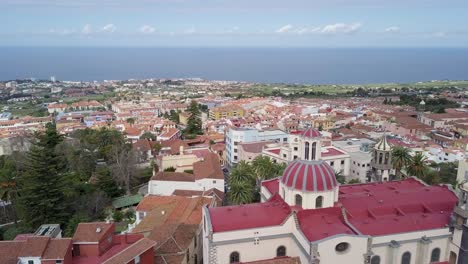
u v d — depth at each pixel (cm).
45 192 8894
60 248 5997
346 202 6319
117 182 11462
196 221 7562
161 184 10619
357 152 13350
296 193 5688
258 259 5566
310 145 5834
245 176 9462
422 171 9638
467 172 11162
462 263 5328
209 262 5419
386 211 6178
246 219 5638
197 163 12062
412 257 5669
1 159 12938
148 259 5953
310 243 4909
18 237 6838
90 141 14362
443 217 5972
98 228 6606
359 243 5109
